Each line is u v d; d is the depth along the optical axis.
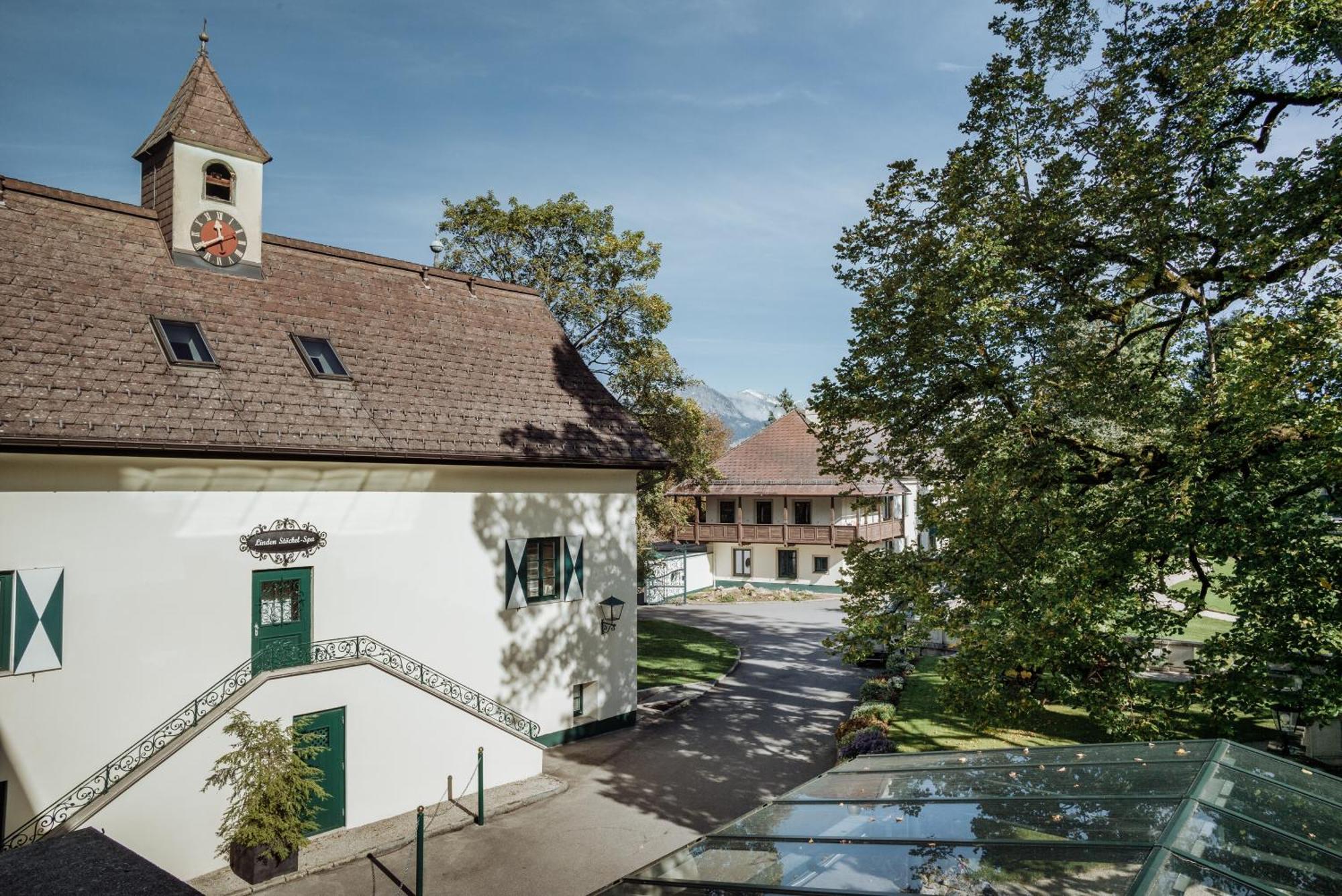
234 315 14.90
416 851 12.49
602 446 18.33
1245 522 11.07
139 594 12.10
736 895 5.17
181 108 15.26
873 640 14.74
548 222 26.06
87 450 11.45
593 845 12.70
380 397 15.59
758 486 43.94
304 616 14.00
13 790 10.89
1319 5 10.68
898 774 7.71
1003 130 15.02
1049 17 14.66
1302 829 5.12
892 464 16.55
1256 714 11.09
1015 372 14.04
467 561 16.12
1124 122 13.78
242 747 11.89
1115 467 13.73
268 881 11.48
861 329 16.14
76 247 13.86
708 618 35.75
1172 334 14.97
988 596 12.23
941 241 14.88
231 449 12.76
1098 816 5.48
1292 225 11.62
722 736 18.05
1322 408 10.26
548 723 17.34
